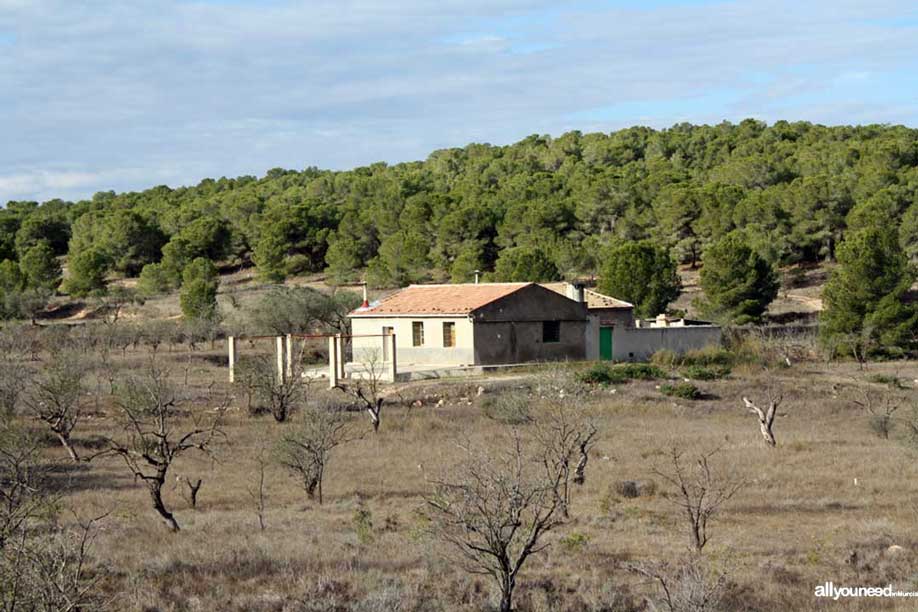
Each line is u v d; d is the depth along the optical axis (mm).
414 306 63062
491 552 17328
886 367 66125
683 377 55719
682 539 22594
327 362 71375
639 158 188000
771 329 80562
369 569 19625
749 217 116562
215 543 22000
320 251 141750
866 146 146625
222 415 43406
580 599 17609
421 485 29953
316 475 28844
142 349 84562
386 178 187250
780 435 40188
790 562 20578
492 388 51406
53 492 27250
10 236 164375
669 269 93188
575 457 33562
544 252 108562
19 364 48250
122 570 19422
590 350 63344
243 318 81688
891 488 29094
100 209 188500
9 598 15164
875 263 71375
